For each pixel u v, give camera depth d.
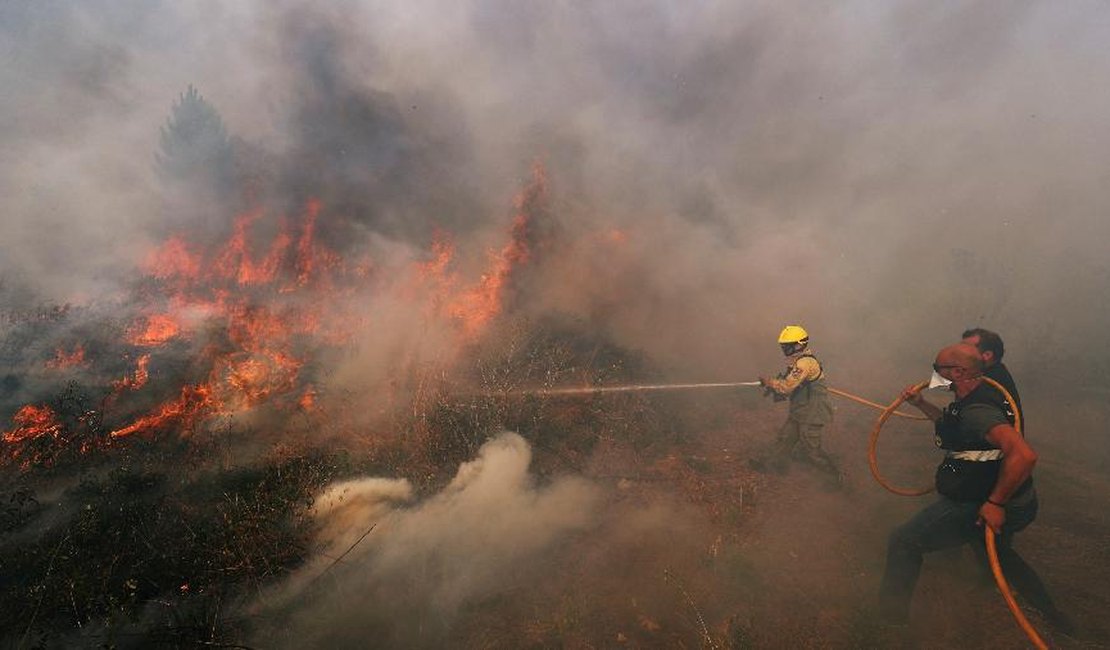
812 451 4.39
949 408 2.84
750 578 3.29
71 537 3.24
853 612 3.04
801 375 4.34
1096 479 4.27
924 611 3.06
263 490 3.67
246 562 3.07
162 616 2.82
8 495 3.73
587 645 2.81
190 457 4.17
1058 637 2.84
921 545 2.86
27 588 2.92
